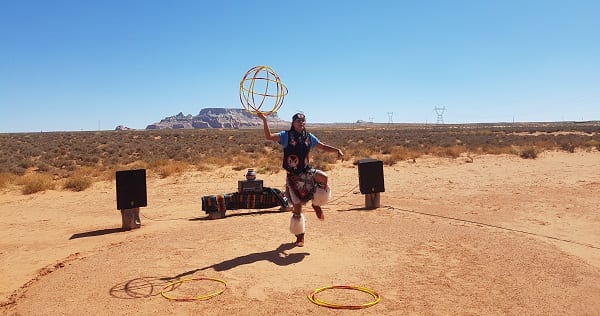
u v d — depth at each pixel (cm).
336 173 2344
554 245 854
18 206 1589
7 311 588
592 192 1549
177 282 657
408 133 8300
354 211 1230
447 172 2297
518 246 832
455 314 531
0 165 2842
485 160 2920
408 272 686
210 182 2108
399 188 1764
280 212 1248
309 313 538
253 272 694
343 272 689
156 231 1055
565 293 595
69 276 707
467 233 939
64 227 1192
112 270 728
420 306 555
